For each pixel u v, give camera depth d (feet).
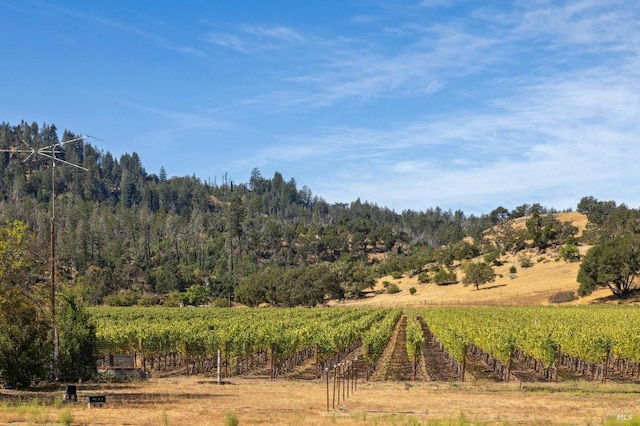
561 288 387.34
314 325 188.85
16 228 94.38
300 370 144.36
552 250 521.24
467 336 152.25
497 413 79.00
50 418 70.03
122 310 310.24
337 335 144.46
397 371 137.18
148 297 437.99
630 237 343.67
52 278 107.65
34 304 98.89
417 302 415.64
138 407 80.74
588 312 247.09
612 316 219.61
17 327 98.89
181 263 601.62
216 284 504.84
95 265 541.34
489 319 214.48
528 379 126.21
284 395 96.27
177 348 138.82
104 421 69.21
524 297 382.01
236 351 134.21
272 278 430.61
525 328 164.55
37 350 100.78
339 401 88.22
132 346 146.82
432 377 127.85
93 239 574.97
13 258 93.09
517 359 156.35
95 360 115.34
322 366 144.46
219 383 112.68
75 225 619.26
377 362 147.64
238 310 323.98
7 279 92.48
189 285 508.53
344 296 479.41
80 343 112.16
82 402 83.15
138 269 542.98
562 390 103.45
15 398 87.66
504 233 600.80
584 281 341.00
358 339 186.50
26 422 67.31
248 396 94.43
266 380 121.90
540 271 453.17
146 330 150.92
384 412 79.71
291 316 266.57
